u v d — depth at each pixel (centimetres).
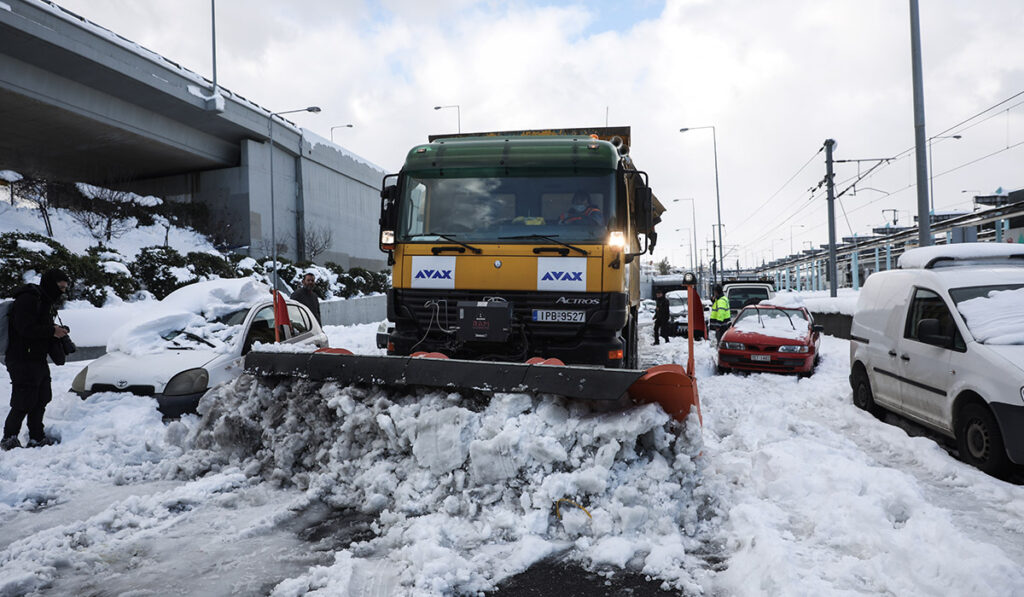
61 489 491
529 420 407
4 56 2242
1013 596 277
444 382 435
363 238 4638
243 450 520
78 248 2325
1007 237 2531
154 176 3606
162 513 429
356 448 463
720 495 414
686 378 393
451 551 343
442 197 643
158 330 783
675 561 343
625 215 640
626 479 390
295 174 3806
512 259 604
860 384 788
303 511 433
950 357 584
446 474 414
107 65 2475
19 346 591
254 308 817
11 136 2811
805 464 477
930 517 370
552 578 332
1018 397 493
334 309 3028
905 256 768
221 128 3216
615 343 595
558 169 627
